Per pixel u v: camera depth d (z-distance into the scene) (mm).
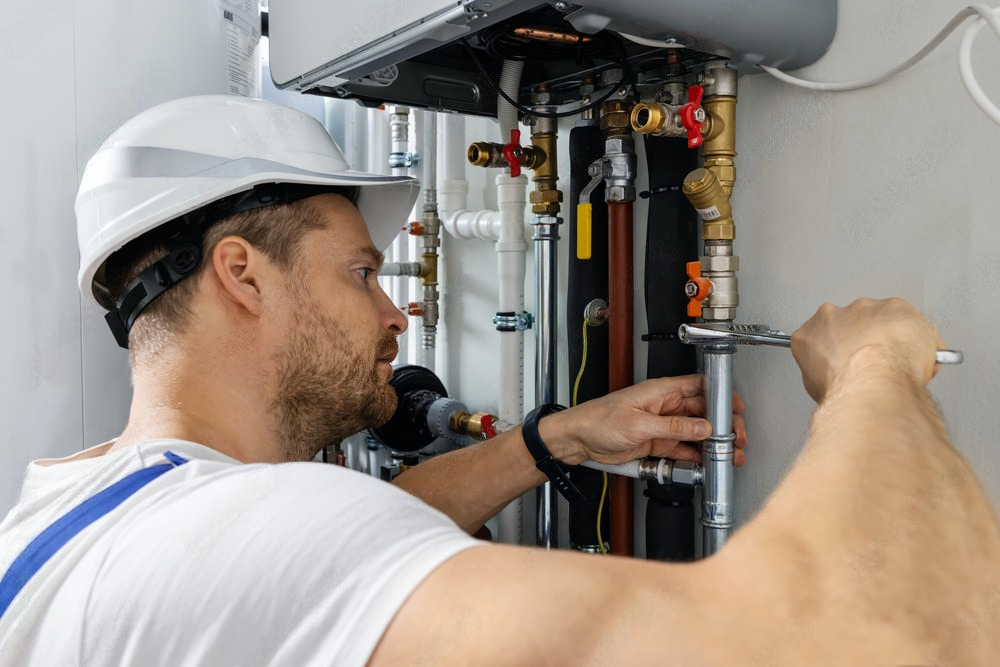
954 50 703
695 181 786
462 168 1302
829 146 807
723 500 820
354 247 739
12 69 958
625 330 980
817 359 577
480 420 1169
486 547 377
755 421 896
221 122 702
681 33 699
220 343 667
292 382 698
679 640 318
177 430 618
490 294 1304
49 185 997
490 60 1066
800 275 840
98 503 494
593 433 883
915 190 737
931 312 728
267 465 478
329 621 373
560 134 1145
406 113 1375
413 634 350
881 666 302
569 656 326
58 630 445
